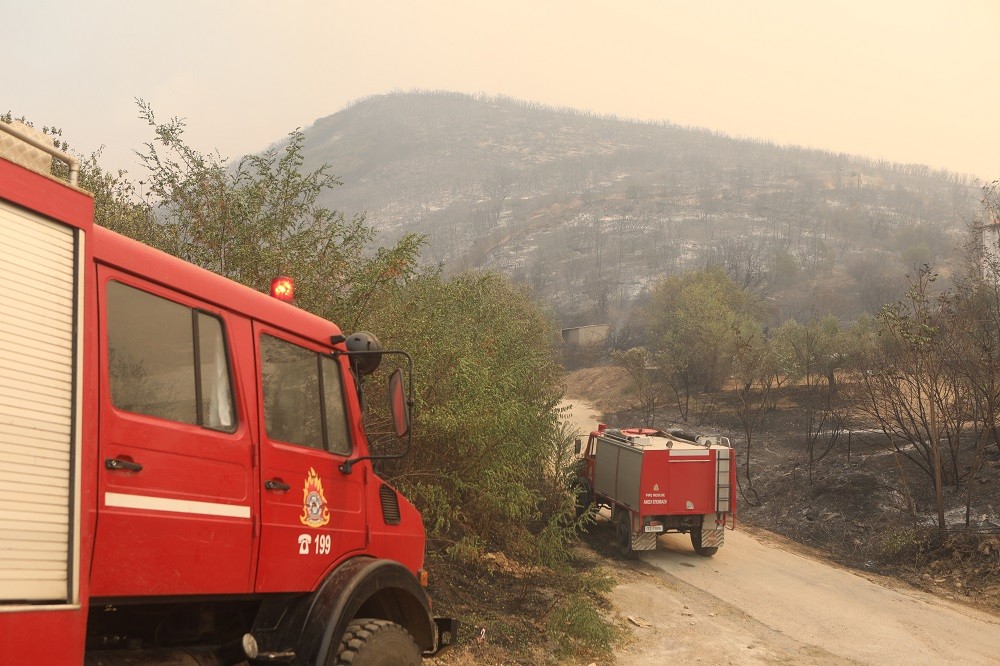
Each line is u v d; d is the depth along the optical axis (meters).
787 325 49.25
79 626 3.60
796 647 13.33
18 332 3.40
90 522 3.79
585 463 23.16
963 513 21.58
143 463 4.13
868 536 21.78
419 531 6.83
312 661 5.09
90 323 3.84
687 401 42.69
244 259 10.48
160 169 10.74
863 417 34.38
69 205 3.72
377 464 12.15
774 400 39.09
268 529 5.00
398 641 5.57
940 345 22.95
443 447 12.64
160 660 4.77
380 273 10.81
